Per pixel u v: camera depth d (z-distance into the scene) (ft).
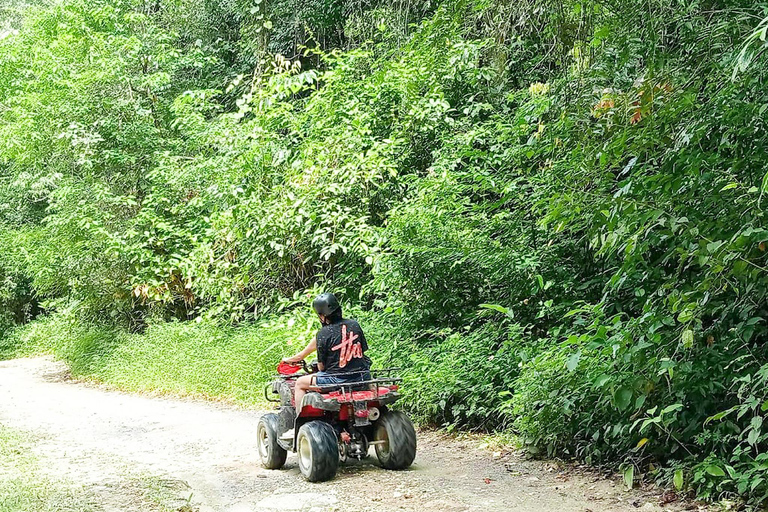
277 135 47.01
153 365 50.24
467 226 35.04
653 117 20.56
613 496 19.69
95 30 65.57
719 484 18.31
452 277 34.45
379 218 43.39
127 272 58.08
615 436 22.26
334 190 41.24
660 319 19.69
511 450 25.66
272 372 41.04
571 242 32.73
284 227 42.55
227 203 46.73
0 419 38.55
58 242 60.29
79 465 26.66
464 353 31.71
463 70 44.83
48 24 71.36
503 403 26.02
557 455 24.04
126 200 56.85
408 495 20.68
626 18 23.21
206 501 21.47
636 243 19.94
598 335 20.72
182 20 72.69
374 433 24.21
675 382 20.36
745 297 19.77
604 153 21.12
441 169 37.19
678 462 20.20
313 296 40.55
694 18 22.33
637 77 24.08
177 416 37.19
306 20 63.21
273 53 65.57
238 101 47.57
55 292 68.23
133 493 22.43
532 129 34.09
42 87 61.31
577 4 24.53
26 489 22.82
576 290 32.37
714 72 20.74
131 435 32.60
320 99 46.14
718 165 20.38
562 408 23.09
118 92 60.90
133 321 62.75
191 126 56.95
